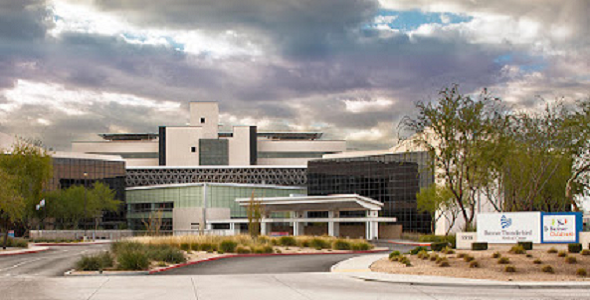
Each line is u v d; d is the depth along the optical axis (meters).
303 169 141.75
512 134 51.19
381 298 19.72
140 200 122.12
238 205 112.88
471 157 42.44
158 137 167.12
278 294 20.72
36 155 68.62
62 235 86.44
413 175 104.75
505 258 29.16
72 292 21.03
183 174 140.38
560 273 26.88
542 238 36.75
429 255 33.75
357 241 55.88
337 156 119.62
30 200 68.00
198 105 156.00
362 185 113.19
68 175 115.56
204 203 109.25
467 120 41.62
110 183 121.12
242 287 22.88
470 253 33.22
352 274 28.03
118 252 36.59
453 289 22.45
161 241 46.34
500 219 38.22
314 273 29.44
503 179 56.78
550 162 54.31
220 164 151.88
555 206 67.94
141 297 19.81
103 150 161.38
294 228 87.44
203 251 45.50
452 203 75.69
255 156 155.50
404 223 104.88
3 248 52.50
